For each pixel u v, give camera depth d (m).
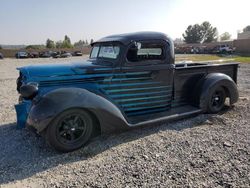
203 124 4.55
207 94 4.86
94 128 3.84
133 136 4.07
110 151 3.55
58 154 3.51
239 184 2.64
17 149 3.69
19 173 3.02
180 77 4.81
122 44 4.06
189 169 2.97
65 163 3.25
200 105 4.88
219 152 3.39
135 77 4.23
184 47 47.44
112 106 3.77
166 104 4.71
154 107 4.57
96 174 2.94
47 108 3.34
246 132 4.10
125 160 3.26
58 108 3.34
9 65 25.22
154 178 2.80
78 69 3.92
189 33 79.69
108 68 3.99
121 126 3.87
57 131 3.44
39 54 45.47
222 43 51.03
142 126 4.17
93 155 3.45
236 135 3.98
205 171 2.92
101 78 3.98
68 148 3.54
